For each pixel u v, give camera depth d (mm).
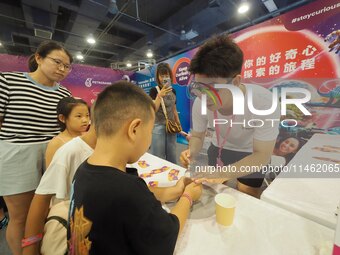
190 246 507
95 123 491
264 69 2137
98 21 3980
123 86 502
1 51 6543
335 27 1700
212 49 736
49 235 637
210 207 689
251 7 3254
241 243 515
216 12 3543
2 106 1036
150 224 393
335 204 630
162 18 4137
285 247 494
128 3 3201
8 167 1050
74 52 6305
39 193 756
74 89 3883
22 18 3986
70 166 787
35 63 1273
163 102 2307
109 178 415
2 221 1487
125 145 469
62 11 3906
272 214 623
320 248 478
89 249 405
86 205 407
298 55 1909
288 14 1966
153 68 3793
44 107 1145
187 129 2838
